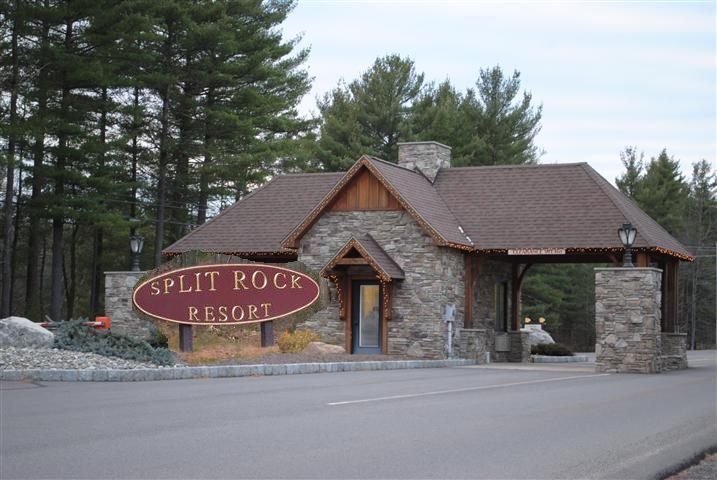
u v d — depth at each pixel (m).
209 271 25.55
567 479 9.06
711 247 77.38
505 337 35.47
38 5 39.59
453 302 31.73
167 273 25.55
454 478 8.89
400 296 31.36
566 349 40.00
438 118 57.34
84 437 11.05
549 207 32.97
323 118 61.34
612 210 31.97
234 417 12.95
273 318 25.64
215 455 9.88
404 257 31.39
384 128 58.91
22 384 17.91
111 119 47.00
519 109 62.25
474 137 58.97
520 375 23.91
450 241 30.66
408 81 60.16
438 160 36.53
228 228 36.25
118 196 49.25
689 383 22.02
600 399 17.08
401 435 11.45
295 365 22.38
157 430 11.64
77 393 16.23
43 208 40.88
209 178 48.47
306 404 14.70
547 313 67.38
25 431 11.52
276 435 11.29
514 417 13.63
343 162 55.88
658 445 11.55
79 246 62.09
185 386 17.83
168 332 26.38
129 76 45.94
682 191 76.94
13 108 39.06
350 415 13.34
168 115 47.88
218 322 25.41
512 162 60.22
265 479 8.68
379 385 18.78
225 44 45.75
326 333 32.16
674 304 33.72
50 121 39.38
